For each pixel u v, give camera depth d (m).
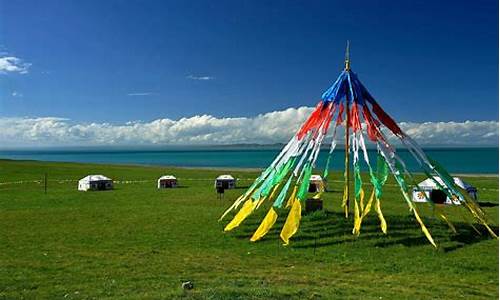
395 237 25.86
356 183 29.70
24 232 28.98
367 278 19.00
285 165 29.66
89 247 24.86
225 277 18.92
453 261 21.72
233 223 28.84
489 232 27.66
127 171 93.25
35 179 72.50
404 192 27.45
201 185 63.19
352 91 29.94
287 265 21.22
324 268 20.70
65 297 16.17
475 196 45.00
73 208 39.94
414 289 17.33
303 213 31.33
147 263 21.42
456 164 158.62
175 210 38.00
